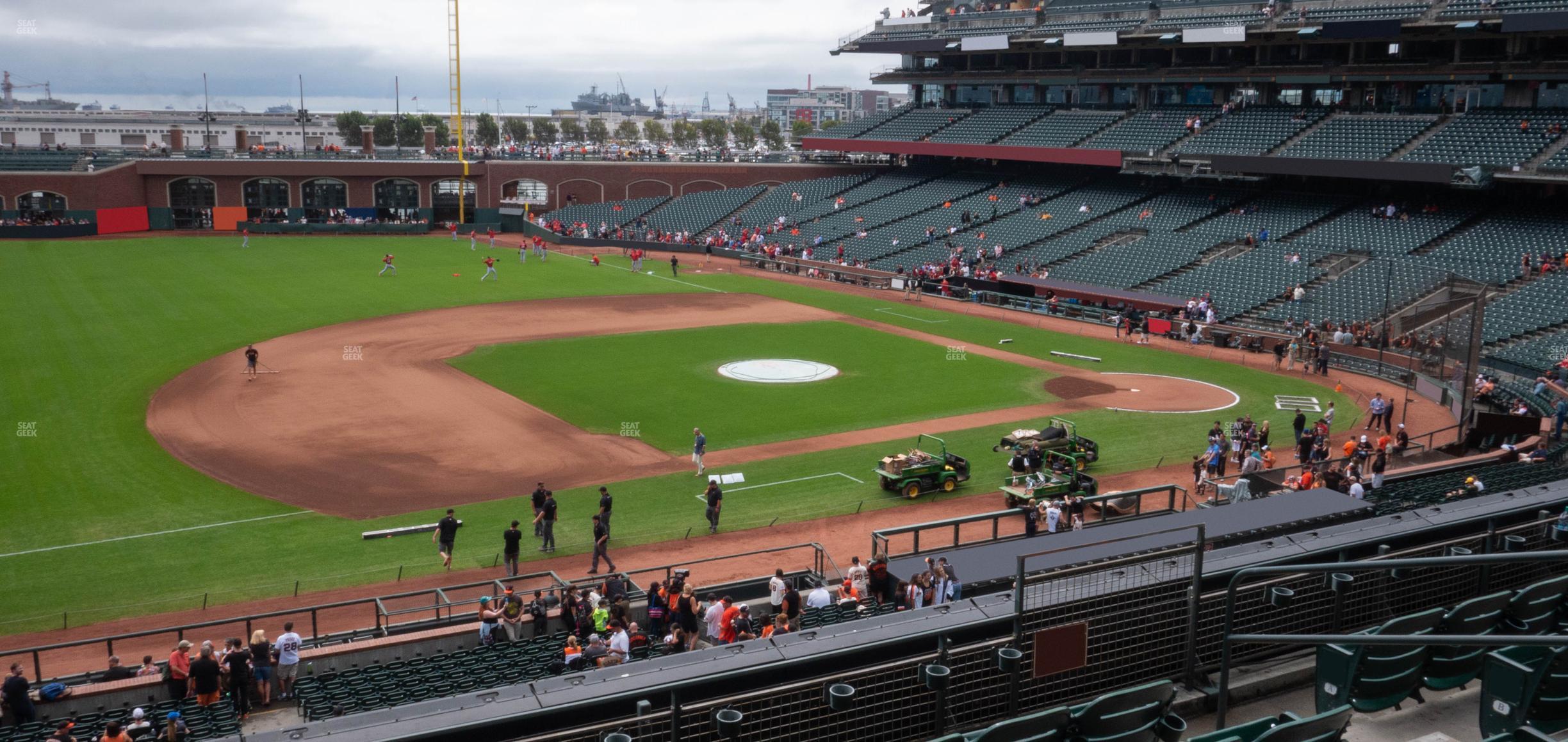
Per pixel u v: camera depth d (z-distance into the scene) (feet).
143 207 338.34
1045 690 40.98
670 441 137.18
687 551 102.27
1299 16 244.83
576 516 110.73
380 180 361.92
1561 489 55.06
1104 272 242.58
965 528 108.27
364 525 107.14
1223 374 178.50
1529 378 159.43
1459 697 40.14
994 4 332.19
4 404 145.38
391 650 75.20
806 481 122.72
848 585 83.05
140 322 198.70
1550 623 42.93
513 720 34.91
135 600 89.04
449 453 130.31
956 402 157.89
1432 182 214.07
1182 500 115.65
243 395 153.38
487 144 596.29
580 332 203.41
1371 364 177.99
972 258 267.80
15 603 88.28
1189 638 41.01
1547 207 215.51
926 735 39.86
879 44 334.24
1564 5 204.03
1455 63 226.58
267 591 91.56
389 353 181.47
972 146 308.19
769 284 268.82
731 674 37.42
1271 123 256.93
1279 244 229.66
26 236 311.68
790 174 380.17
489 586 94.07
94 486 116.16
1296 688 42.80
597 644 66.74
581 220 357.61
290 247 313.53
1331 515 65.10
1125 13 282.56
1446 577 47.96
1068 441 126.82
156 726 59.72
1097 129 289.33
